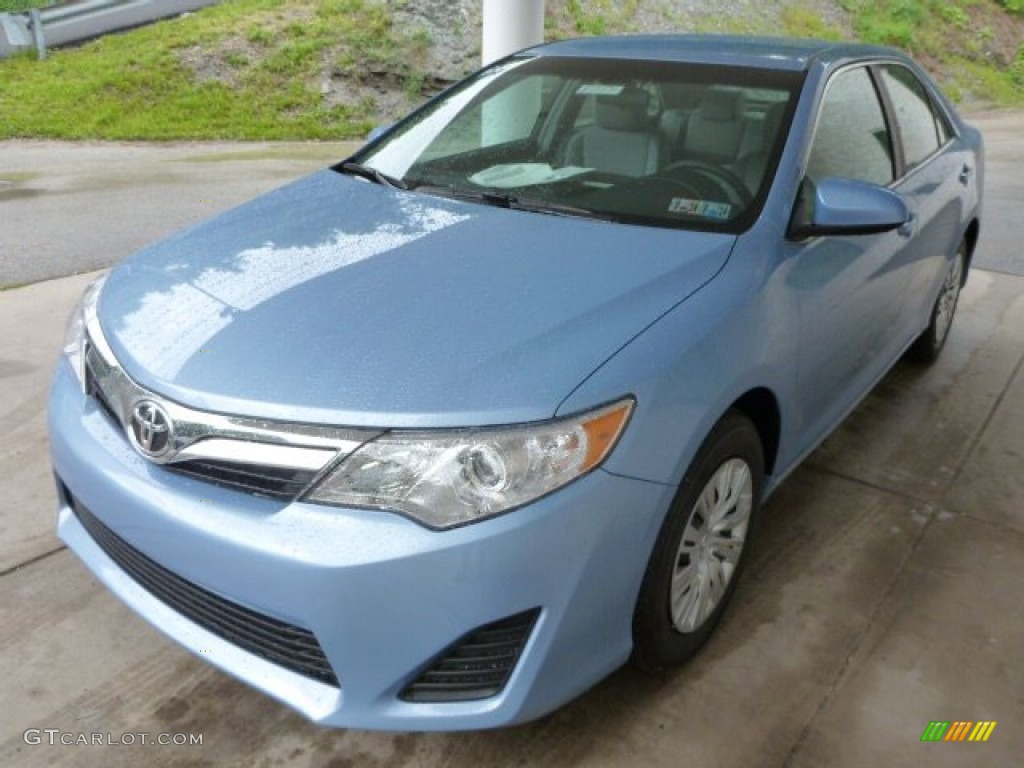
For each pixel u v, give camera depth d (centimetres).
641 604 209
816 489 332
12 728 215
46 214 688
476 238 249
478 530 177
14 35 1230
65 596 261
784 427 259
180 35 1284
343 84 1212
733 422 229
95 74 1178
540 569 181
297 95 1177
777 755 215
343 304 214
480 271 229
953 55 1931
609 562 192
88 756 209
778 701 231
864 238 294
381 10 1336
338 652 182
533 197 278
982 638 258
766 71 297
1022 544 303
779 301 242
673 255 237
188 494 191
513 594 180
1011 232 720
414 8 1339
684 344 208
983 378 437
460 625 180
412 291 219
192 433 190
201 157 955
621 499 190
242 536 182
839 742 219
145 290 233
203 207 724
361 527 178
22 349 421
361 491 180
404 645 181
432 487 179
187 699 227
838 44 341
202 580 190
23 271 544
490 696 188
